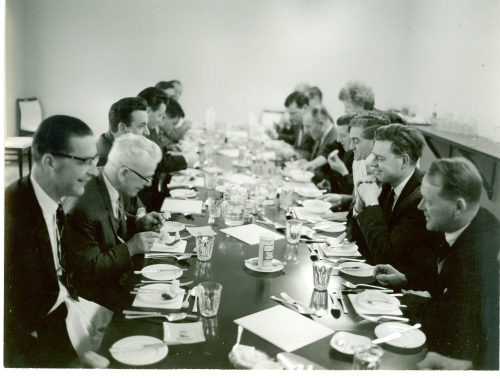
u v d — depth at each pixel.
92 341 1.38
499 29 4.75
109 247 1.96
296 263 2.01
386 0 6.94
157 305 1.58
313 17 7.03
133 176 2.13
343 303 1.64
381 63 7.09
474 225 1.89
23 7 6.04
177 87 5.86
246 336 1.42
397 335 1.45
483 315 1.70
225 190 2.97
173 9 6.73
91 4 6.34
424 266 2.09
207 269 1.90
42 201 1.83
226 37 6.96
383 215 2.23
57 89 6.36
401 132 2.32
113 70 6.58
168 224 2.39
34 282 1.73
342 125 3.58
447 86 5.79
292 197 3.15
